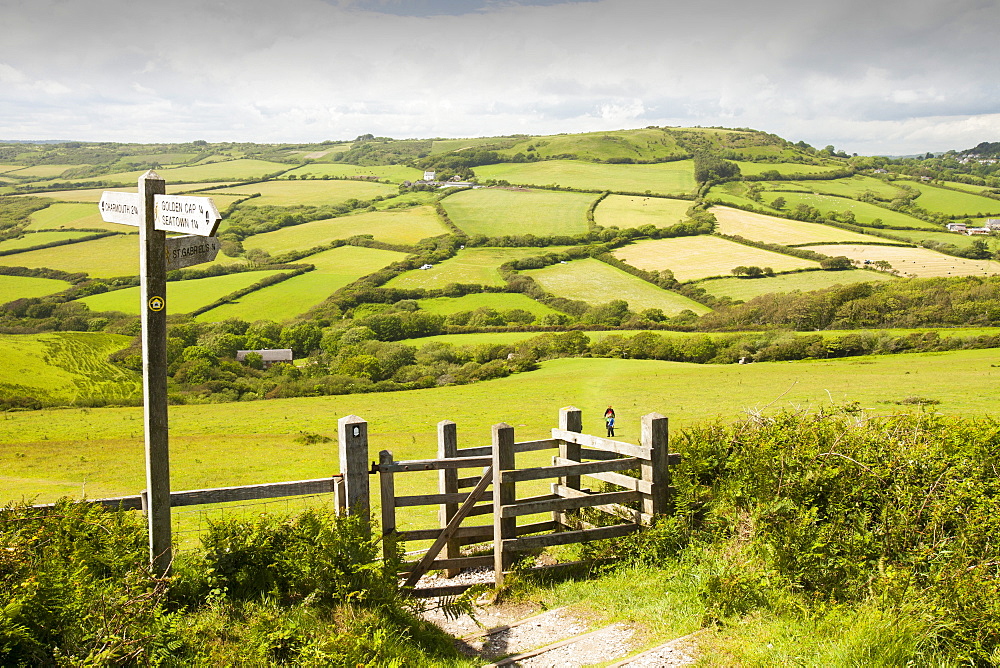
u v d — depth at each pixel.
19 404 73.12
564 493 9.17
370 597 6.07
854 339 79.56
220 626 5.35
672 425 41.53
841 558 6.27
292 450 38.66
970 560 5.67
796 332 89.44
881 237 148.25
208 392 83.00
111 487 27.47
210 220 4.97
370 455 37.00
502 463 7.76
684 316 109.56
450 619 7.09
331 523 6.36
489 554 8.94
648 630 6.18
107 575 5.63
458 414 57.22
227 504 15.86
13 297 123.00
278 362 98.50
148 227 5.48
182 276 140.25
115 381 84.44
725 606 6.24
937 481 6.41
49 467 34.97
